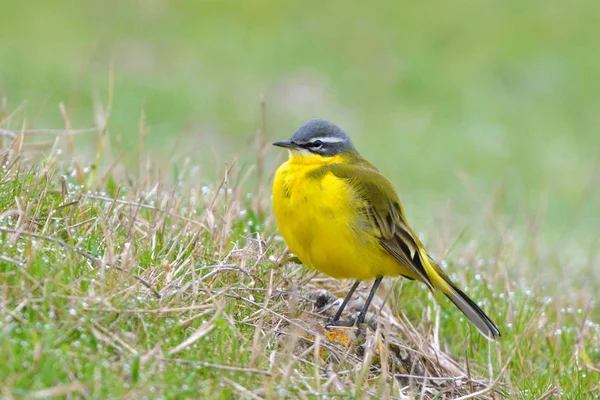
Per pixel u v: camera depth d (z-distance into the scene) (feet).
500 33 127.34
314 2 134.31
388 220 35.19
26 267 28.63
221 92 101.40
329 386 29.14
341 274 35.40
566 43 124.98
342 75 112.16
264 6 131.13
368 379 31.73
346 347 33.22
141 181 45.37
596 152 95.25
